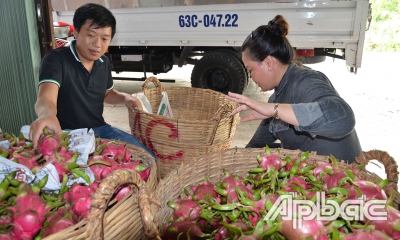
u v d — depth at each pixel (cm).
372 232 91
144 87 251
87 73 191
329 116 137
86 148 121
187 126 196
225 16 402
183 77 648
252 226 99
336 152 170
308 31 381
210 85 445
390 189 120
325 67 769
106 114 433
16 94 255
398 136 368
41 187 100
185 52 439
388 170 125
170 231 105
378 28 1025
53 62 178
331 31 375
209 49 454
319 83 154
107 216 90
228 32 408
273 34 160
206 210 111
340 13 367
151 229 91
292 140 178
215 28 411
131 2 430
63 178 106
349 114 139
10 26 236
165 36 434
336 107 139
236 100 146
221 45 416
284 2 376
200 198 120
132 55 481
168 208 118
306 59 440
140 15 434
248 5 389
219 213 111
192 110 269
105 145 133
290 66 166
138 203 94
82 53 184
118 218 94
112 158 127
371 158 133
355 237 91
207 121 195
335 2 363
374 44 1013
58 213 97
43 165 112
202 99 264
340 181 111
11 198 93
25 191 94
